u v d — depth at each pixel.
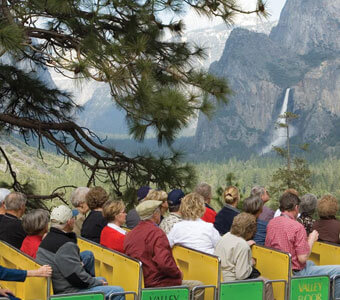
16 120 11.70
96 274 6.16
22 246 5.49
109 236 5.99
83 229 6.68
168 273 5.34
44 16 9.41
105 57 8.69
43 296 4.85
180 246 6.07
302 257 6.29
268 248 6.16
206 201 8.03
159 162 10.92
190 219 6.13
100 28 9.85
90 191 6.80
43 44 10.55
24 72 12.13
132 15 9.78
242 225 5.83
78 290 4.96
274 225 6.42
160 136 9.70
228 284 5.48
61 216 5.04
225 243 5.82
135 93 8.97
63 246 4.91
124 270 5.38
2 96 12.49
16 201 6.13
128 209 11.17
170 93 9.09
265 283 5.71
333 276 6.29
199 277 5.71
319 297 6.14
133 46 8.84
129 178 11.42
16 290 5.62
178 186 11.02
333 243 6.93
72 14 9.21
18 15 9.08
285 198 6.62
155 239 5.38
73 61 8.35
